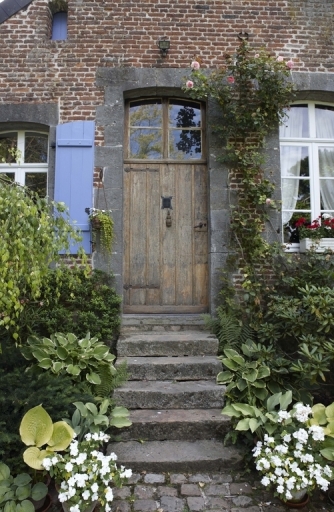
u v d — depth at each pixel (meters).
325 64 5.52
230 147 5.18
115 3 5.47
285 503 2.90
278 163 5.34
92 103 5.31
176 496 3.00
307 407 3.16
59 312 4.70
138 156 5.57
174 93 5.50
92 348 4.07
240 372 3.97
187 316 5.23
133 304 5.35
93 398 3.49
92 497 2.64
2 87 5.31
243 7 5.55
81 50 5.38
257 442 3.13
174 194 5.50
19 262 2.71
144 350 4.49
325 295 4.23
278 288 5.09
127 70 5.36
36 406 2.99
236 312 4.95
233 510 2.86
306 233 5.14
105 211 5.11
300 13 5.59
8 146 5.56
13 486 2.73
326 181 5.59
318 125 5.64
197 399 3.90
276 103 5.27
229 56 5.18
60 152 5.20
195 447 3.46
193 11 5.50
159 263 5.40
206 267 5.41
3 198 2.73
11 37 5.40
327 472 2.85
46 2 5.47
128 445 3.48
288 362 4.11
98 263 5.06
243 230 5.14
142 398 3.88
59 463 2.73
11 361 3.70
